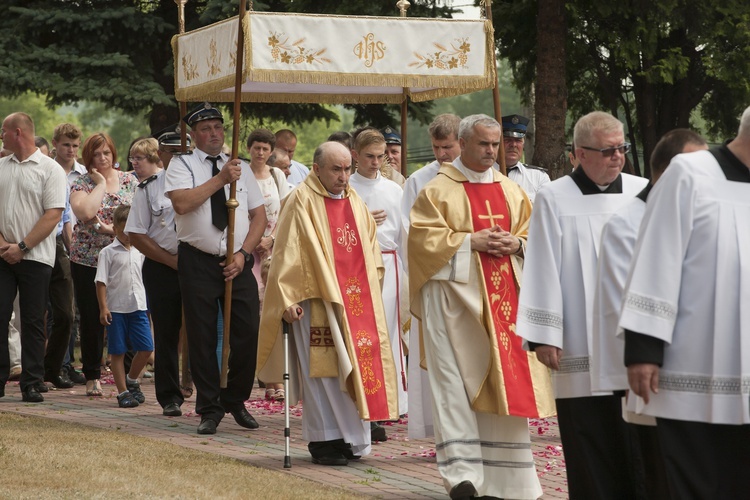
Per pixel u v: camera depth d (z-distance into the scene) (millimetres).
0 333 13336
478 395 8742
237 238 11773
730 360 6043
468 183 9219
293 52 11180
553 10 25312
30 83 26891
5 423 11359
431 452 10719
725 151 6184
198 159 11852
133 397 13570
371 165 12133
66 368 15570
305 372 10148
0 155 15273
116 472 8859
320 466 9984
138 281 13531
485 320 8836
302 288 10125
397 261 12086
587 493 7727
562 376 7820
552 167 25438
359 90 14125
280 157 15469
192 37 12695
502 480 8805
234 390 11859
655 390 6082
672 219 6078
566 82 27109
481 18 11828
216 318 11711
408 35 11539
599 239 7785
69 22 27469
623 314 6086
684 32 27094
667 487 6516
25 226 13219
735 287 6047
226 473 9133
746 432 6086
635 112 30438
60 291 14547
